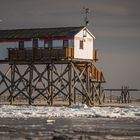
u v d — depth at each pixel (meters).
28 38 174.75
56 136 105.00
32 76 180.25
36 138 103.06
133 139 104.31
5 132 111.75
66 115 144.38
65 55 170.62
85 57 175.00
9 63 178.88
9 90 183.75
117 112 152.75
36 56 174.25
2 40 177.75
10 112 149.62
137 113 150.38
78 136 105.38
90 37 176.38
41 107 166.75
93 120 135.38
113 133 112.44
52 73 176.88
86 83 181.75
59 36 171.38
